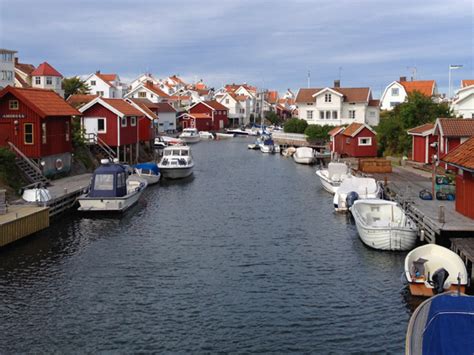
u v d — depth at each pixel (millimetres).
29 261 23672
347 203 33812
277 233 29031
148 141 64375
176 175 49656
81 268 22891
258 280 21578
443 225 23719
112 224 30719
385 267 23078
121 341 16500
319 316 18156
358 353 15727
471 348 11906
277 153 78750
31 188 33125
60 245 26188
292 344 16281
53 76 85312
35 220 27297
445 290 18453
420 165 46750
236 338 16672
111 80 119312
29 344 16312
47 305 19047
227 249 25922
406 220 26891
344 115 85438
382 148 58594
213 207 36344
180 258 24422
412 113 57344
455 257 19844
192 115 120438
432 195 31375
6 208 27281
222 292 20297
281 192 42969
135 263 23641
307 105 87188
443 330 12336
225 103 139000
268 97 171125
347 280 21547
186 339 16625
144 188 40344
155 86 142625
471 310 12844
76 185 36750
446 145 39406
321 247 26234
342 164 43812
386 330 17141
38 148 36750
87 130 50031
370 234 25219
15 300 19453
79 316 18188
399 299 19547
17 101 36562
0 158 32906
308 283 21234
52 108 39125
